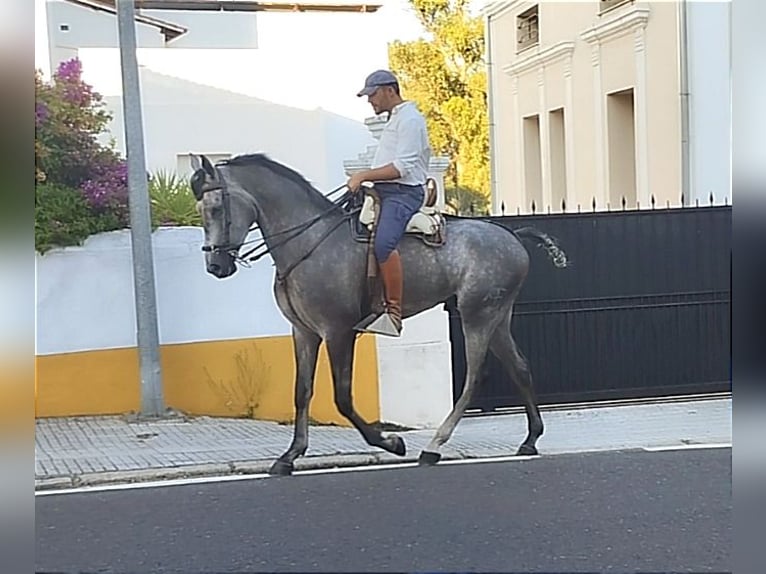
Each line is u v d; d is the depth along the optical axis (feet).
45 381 28.58
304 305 23.61
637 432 28.07
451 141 67.72
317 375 29.37
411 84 67.41
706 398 32.53
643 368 32.17
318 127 35.01
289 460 23.76
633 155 49.29
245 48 35.40
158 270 29.22
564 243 31.65
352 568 16.85
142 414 28.91
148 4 35.14
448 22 67.51
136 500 21.31
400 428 29.45
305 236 23.48
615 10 47.19
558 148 56.18
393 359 29.50
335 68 35.17
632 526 18.99
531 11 58.13
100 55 32.99
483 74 67.62
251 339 29.76
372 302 23.82
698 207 32.32
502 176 63.21
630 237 31.96
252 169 23.25
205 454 25.27
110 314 29.14
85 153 29.86
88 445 26.09
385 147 23.62
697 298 32.32
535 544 18.04
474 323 24.91
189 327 29.43
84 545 18.28
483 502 20.79
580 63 51.75
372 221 23.62
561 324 31.68
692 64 41.34
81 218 28.94
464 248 24.66
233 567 17.02
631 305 32.01
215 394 29.55
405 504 20.75
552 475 23.07
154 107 35.22
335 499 21.21
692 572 16.56
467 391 25.08
